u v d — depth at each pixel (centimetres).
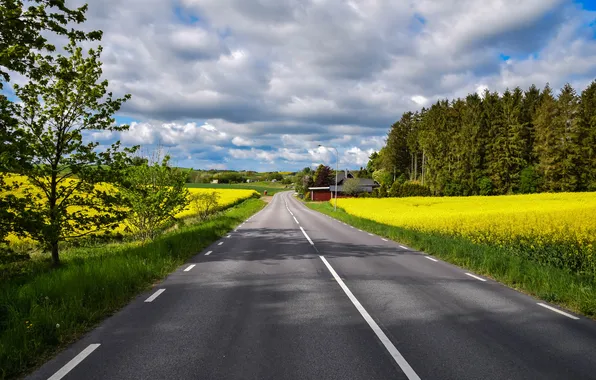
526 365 380
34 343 407
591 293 631
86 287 626
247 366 370
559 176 6378
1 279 811
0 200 796
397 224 2145
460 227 1669
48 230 845
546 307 608
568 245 1123
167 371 357
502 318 543
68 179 981
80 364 373
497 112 7450
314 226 2359
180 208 1619
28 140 866
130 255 952
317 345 428
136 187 1450
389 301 632
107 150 988
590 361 391
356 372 359
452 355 404
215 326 493
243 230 2059
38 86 914
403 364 379
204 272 880
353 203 4762
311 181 11044
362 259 1091
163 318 527
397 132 10825
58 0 777
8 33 745
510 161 6938
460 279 829
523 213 2062
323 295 668
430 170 8356
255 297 651
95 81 980
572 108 6575
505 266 895
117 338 448
